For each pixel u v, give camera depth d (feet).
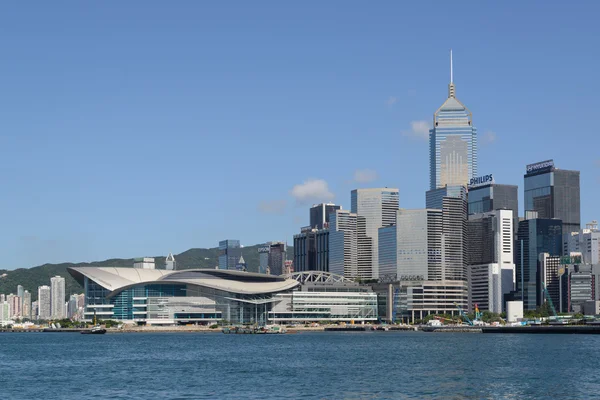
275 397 433.89
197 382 511.40
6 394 459.73
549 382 499.10
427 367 613.52
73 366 655.76
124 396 444.55
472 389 463.83
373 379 521.65
